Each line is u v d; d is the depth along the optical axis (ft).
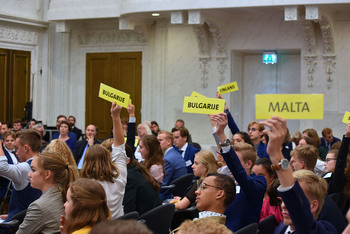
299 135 26.53
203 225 6.24
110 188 12.89
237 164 11.71
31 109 44.37
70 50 45.93
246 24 39.37
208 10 36.60
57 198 12.18
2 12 41.88
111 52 44.91
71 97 46.06
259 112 9.05
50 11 42.47
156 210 13.33
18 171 15.07
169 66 41.70
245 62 41.88
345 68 37.24
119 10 40.09
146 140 19.02
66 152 14.30
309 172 10.06
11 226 13.96
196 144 31.96
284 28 38.50
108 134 45.14
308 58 37.96
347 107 37.27
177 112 41.57
